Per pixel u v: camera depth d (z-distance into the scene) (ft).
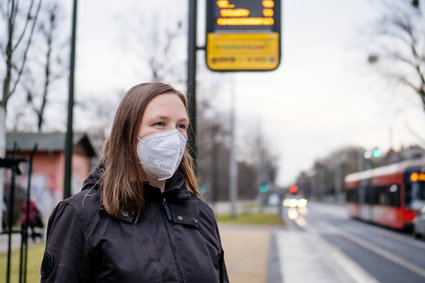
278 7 18.95
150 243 6.04
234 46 19.01
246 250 51.08
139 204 6.17
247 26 18.98
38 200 85.10
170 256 6.06
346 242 65.10
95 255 5.94
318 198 491.72
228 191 294.46
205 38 19.01
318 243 61.26
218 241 7.03
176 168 6.69
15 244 35.73
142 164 6.51
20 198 54.44
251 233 73.92
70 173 20.11
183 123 6.89
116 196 6.10
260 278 33.63
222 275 7.14
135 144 6.54
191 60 18.90
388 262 45.88
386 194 88.89
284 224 95.96
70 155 20.16
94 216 6.07
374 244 63.00
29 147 84.99
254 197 296.71
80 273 5.89
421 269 41.39
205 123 115.03
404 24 65.57
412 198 78.07
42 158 86.07
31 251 28.84
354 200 125.49
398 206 80.12
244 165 248.52
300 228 91.56
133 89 6.82
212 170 182.09
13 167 15.72
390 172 87.15
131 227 6.08
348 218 135.85
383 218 90.63
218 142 153.07
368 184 107.65
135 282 5.76
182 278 6.03
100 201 6.16
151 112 6.56
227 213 143.84
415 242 66.49
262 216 126.82
